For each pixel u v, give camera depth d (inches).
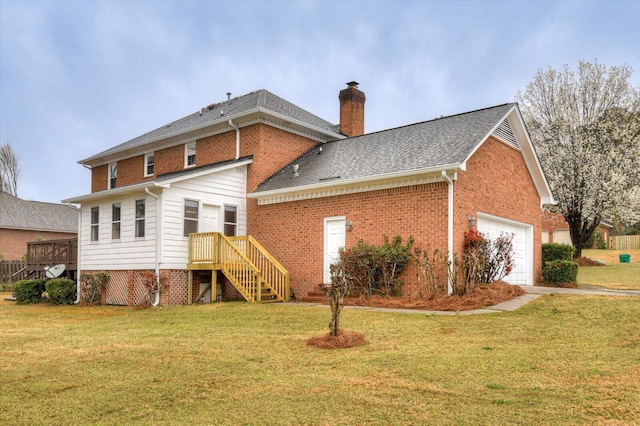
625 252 1337.4
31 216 1411.2
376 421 177.0
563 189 1064.8
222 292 650.8
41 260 837.2
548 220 1339.8
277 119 722.2
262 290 615.2
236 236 636.7
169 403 201.8
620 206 1026.7
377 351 290.4
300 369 253.3
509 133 650.2
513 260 641.6
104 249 679.7
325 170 647.8
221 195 674.2
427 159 536.4
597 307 406.3
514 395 202.5
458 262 487.8
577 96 1084.5
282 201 660.7
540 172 702.5
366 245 549.3
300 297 623.5
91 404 202.7
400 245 533.6
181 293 613.3
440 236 506.0
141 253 618.5
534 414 180.4
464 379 227.0
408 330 354.3
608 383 215.2
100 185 995.3
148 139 857.5
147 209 617.3
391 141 666.8
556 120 1082.7
